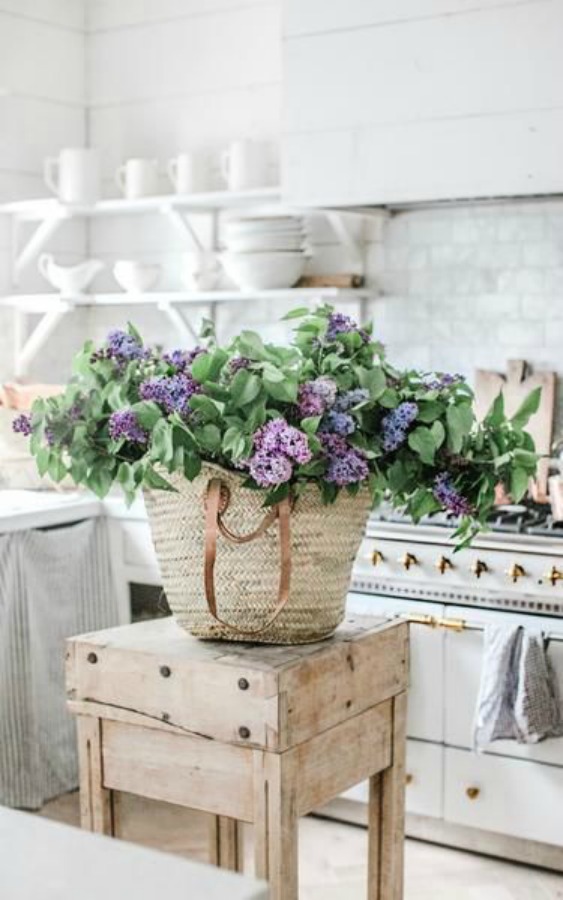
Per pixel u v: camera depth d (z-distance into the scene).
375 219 4.72
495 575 3.90
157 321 5.23
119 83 5.28
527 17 3.97
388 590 4.08
